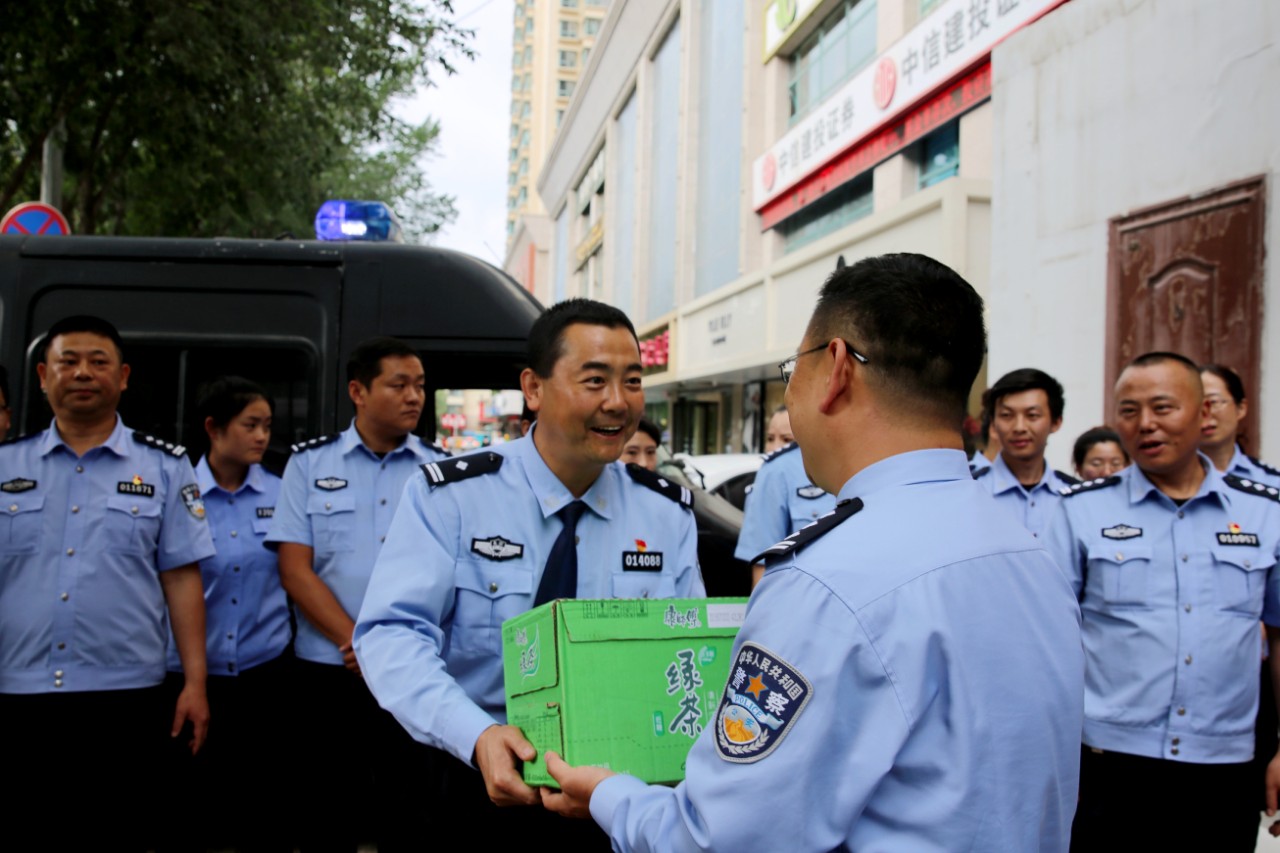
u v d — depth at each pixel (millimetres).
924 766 1088
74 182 10969
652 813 1243
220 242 3988
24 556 2664
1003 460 3629
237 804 3238
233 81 8086
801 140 15617
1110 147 6199
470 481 1940
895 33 12609
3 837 2625
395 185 20219
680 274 21844
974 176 10758
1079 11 6473
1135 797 2529
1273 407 4930
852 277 1311
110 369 2758
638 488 2107
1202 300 5430
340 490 3234
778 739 1085
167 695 3221
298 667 3236
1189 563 2541
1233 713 2490
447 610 1896
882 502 1221
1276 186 4984
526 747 1533
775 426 4281
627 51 27344
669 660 1541
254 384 3387
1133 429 2592
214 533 3309
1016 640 1152
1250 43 5164
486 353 3957
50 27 7254
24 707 2633
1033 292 6930
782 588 1176
